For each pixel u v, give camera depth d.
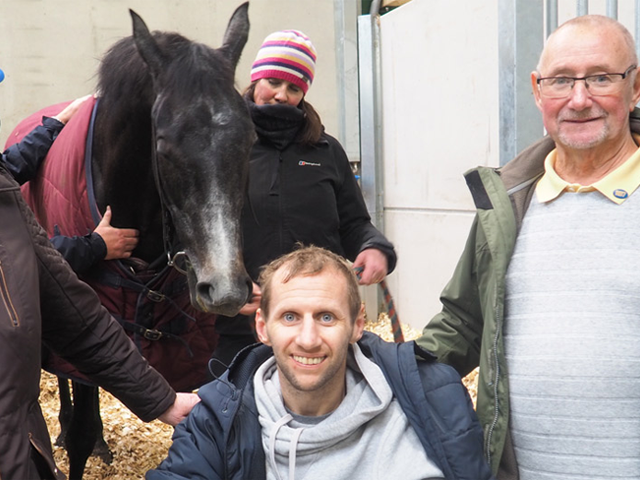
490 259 1.62
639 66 1.56
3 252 1.31
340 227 2.81
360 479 1.39
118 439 3.48
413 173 5.27
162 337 2.41
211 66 2.05
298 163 2.60
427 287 5.14
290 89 2.56
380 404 1.42
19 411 1.28
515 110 2.93
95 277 2.31
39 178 2.54
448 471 1.39
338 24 5.82
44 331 1.55
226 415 1.39
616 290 1.45
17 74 5.36
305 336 1.36
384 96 5.64
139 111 2.22
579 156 1.55
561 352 1.47
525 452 1.53
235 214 1.96
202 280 1.90
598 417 1.44
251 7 5.82
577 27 1.52
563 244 1.52
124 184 2.32
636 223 1.47
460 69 4.61
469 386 3.88
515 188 1.63
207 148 1.95
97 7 5.48
